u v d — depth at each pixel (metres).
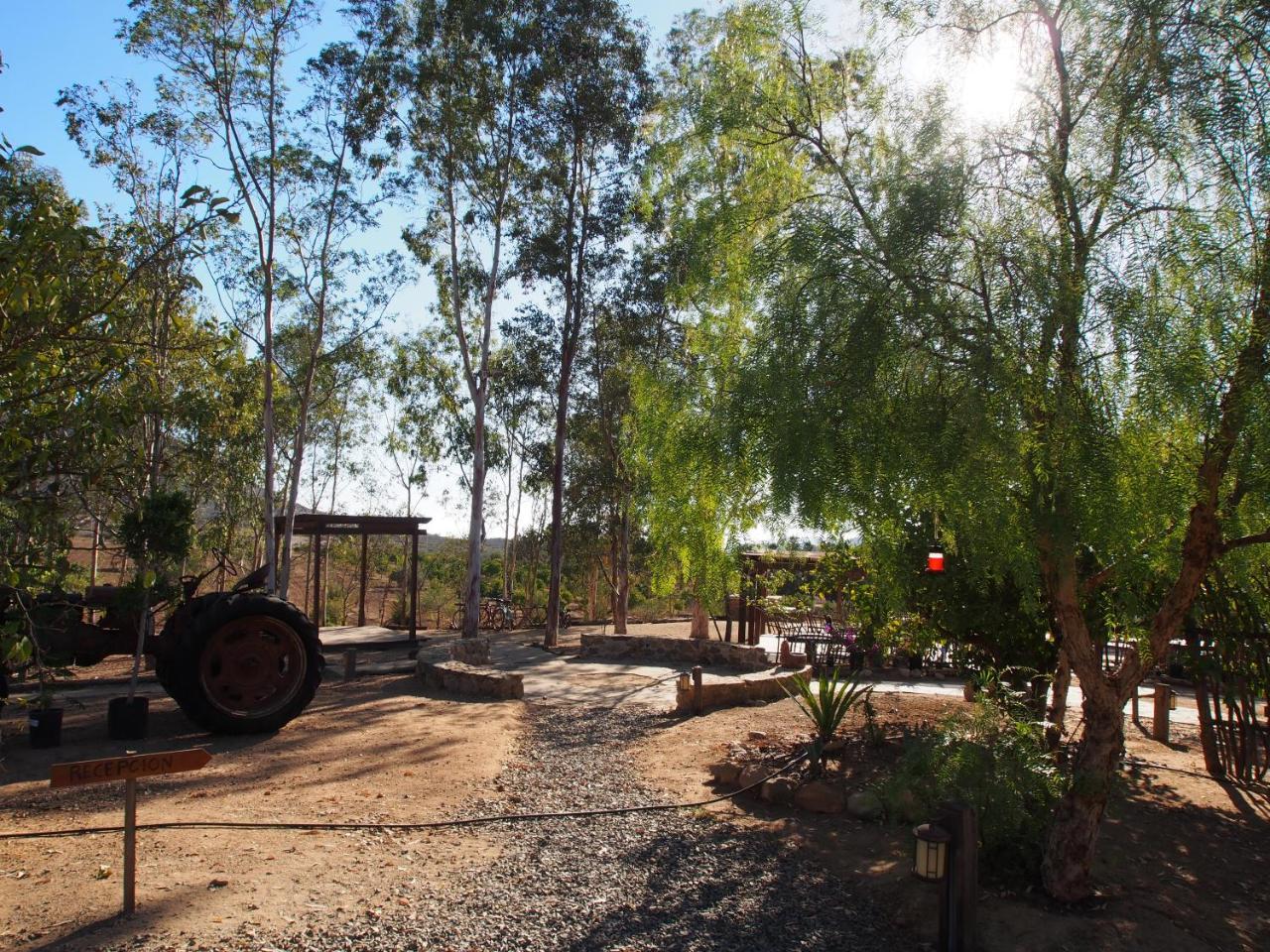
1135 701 9.96
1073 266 4.28
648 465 7.67
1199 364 3.85
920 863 4.29
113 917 4.09
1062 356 4.18
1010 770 5.24
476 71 19.31
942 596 7.40
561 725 9.91
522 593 36.25
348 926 4.16
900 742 7.79
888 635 8.55
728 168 6.88
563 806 6.48
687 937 4.37
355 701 11.16
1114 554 4.62
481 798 6.59
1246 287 3.99
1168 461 4.29
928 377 4.44
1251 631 7.11
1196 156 4.33
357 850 5.27
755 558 9.84
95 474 4.41
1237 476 4.21
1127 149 4.55
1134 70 4.53
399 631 21.27
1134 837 5.84
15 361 3.63
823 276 4.64
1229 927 4.58
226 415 13.98
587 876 5.09
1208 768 7.52
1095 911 4.71
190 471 15.56
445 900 4.58
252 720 8.63
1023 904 4.80
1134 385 4.02
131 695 8.61
